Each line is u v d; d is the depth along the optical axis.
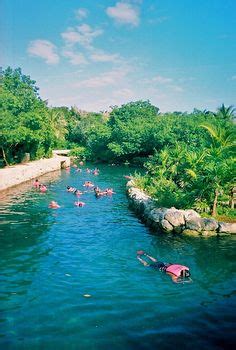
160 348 9.13
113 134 71.62
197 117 63.72
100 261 15.58
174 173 29.92
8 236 19.14
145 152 68.06
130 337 9.62
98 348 9.08
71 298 11.94
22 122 46.59
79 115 106.81
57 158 60.75
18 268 14.55
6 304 11.41
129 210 26.58
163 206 23.42
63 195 32.56
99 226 21.70
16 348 9.00
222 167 20.78
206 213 22.28
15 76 53.75
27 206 27.23
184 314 11.01
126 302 11.74
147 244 18.17
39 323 10.27
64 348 9.05
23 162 50.84
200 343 9.41
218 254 16.73
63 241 18.44
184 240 18.92
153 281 13.54
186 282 13.52
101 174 51.47
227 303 11.82
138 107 82.81
